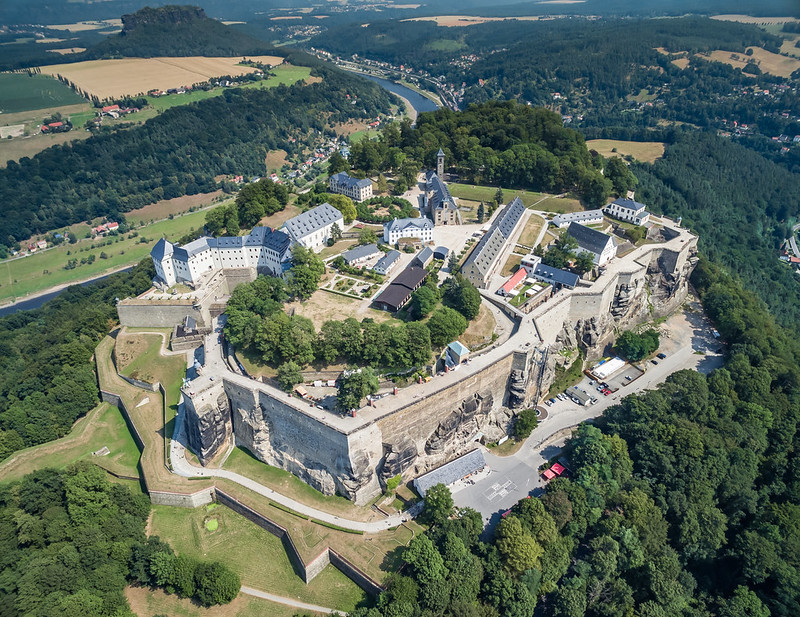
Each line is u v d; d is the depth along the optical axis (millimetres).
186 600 151750
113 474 192625
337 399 169750
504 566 150250
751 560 157000
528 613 143125
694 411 194250
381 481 176750
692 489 170000
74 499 164250
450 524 155250
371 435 168250
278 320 194500
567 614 140875
